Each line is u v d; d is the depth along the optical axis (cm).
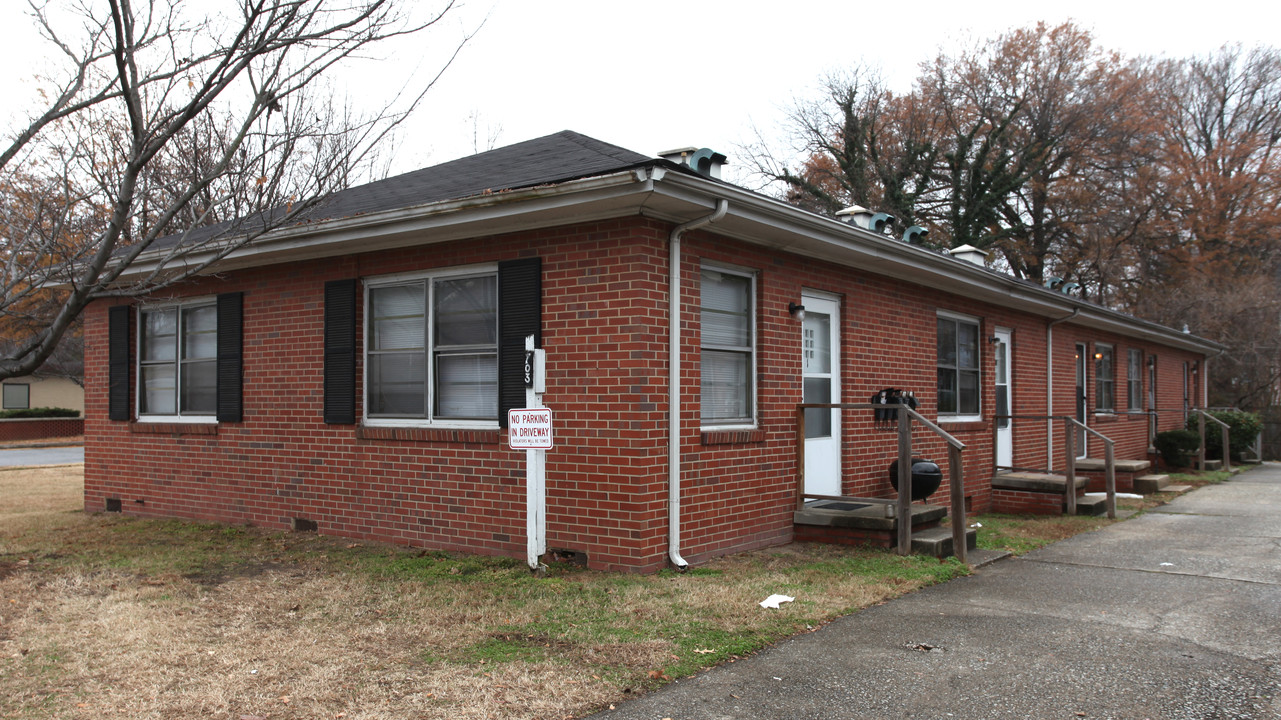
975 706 409
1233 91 3528
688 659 467
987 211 3111
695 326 714
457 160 997
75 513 1083
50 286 818
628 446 666
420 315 816
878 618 559
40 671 455
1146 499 1233
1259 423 2077
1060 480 1118
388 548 797
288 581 668
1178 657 482
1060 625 546
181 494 1006
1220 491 1356
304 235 802
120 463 1072
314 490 881
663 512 681
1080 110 3234
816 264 870
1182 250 3250
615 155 785
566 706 403
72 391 3953
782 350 814
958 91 3403
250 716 390
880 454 969
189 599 611
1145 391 1936
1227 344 2781
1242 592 638
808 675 449
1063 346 1505
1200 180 3269
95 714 395
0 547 830
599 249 684
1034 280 3297
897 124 3425
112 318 1080
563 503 705
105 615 568
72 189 870
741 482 762
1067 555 790
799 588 623
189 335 1027
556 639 503
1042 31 3300
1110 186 3275
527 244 727
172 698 414
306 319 889
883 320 982
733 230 730
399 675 444
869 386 952
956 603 601
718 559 728
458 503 770
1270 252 3216
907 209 3114
